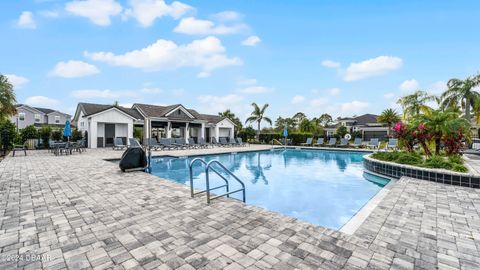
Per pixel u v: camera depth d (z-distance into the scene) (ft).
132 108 79.92
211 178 31.27
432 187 18.97
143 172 25.66
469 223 11.52
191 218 12.11
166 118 74.79
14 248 9.06
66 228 10.90
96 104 74.64
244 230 10.64
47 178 22.20
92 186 19.08
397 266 7.89
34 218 12.10
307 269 7.70
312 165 42.65
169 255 8.58
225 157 51.83
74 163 32.30
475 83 76.84
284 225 11.19
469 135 28.66
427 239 9.84
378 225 11.27
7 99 49.39
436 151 29.94
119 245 9.31
